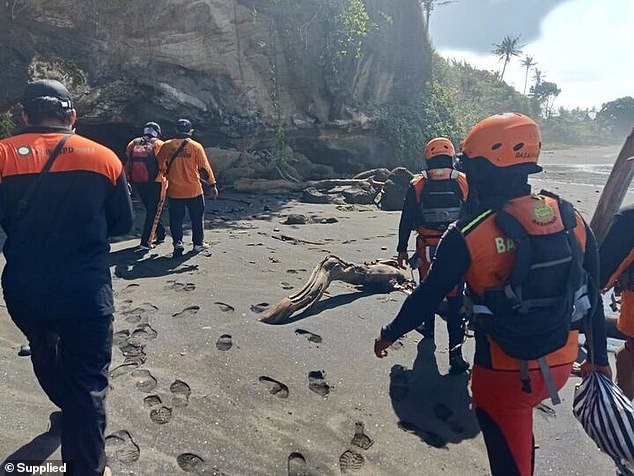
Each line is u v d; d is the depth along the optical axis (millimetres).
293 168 15406
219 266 6863
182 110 13156
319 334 4895
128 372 4066
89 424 2680
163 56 12586
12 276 2652
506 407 2393
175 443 3334
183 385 3945
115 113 12273
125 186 2930
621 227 2924
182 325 4879
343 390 4066
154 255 7293
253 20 14164
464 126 21453
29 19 10578
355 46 16312
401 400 4016
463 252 2305
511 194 2363
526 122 2377
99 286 2734
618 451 2438
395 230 10148
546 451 3500
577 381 4387
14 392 3703
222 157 14203
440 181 4578
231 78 13992
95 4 11328
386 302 5801
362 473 3211
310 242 8758
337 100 16406
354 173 17250
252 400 3836
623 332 3268
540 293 2254
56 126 2814
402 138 18109
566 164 40219
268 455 3299
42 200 2648
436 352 4781
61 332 2705
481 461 3400
